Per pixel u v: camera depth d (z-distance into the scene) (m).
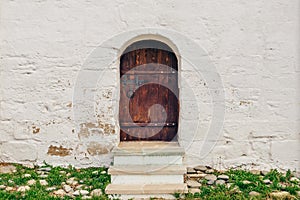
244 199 3.93
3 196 3.86
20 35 4.66
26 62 4.68
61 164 4.75
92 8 4.62
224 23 4.64
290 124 4.72
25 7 4.64
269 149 4.74
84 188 4.17
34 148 4.75
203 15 4.63
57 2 4.62
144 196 4.05
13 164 4.75
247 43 4.66
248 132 4.73
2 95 4.70
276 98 4.70
